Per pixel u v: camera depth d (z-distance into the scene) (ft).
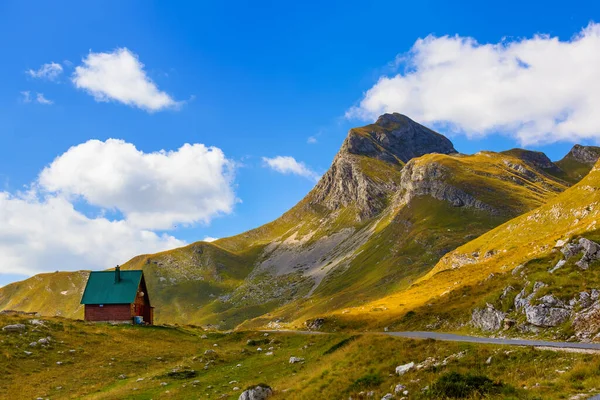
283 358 180.96
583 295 130.11
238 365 180.86
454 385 84.07
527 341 120.16
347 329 266.36
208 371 176.65
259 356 198.80
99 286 328.08
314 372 132.98
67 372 177.06
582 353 88.17
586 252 149.28
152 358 211.41
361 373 115.44
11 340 204.64
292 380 132.05
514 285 163.32
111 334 254.47
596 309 122.11
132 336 259.19
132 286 328.08
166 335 274.16
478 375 86.79
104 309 316.40
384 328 231.30
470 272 333.42
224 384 147.13
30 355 191.21
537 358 92.17
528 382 81.20
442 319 204.95
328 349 165.89
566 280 141.08
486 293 213.66
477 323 168.86
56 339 221.46
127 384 157.48
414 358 115.44
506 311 154.71
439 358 108.78
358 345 142.31
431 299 260.21
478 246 580.71
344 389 106.63
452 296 236.43
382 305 333.83
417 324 216.74
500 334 144.56
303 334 233.55
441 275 383.04
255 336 261.85
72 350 207.51
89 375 174.50
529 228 513.04
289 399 111.24
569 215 456.86
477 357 101.45
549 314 132.36
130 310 315.58
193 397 132.05
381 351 128.47
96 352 212.43
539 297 139.54
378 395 96.27
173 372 169.68
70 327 249.55
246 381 148.87
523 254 289.12
